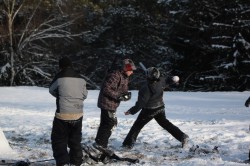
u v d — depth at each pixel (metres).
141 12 39.97
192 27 37.34
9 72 36.31
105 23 41.00
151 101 9.47
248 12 34.28
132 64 8.62
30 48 38.41
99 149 8.34
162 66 39.19
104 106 8.58
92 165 8.22
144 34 40.47
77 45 40.06
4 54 36.94
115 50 39.59
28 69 37.22
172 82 9.52
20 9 37.41
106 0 41.88
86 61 41.31
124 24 40.34
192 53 38.25
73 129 7.76
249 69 34.03
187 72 38.16
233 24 34.41
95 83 39.84
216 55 36.69
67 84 7.60
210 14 37.25
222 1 36.03
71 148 7.80
